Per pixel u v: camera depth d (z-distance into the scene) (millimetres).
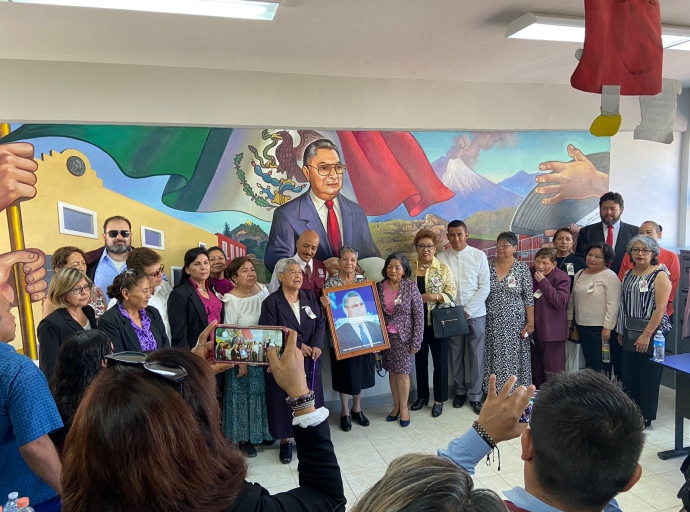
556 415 963
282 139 3814
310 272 3830
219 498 735
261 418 3436
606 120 2184
